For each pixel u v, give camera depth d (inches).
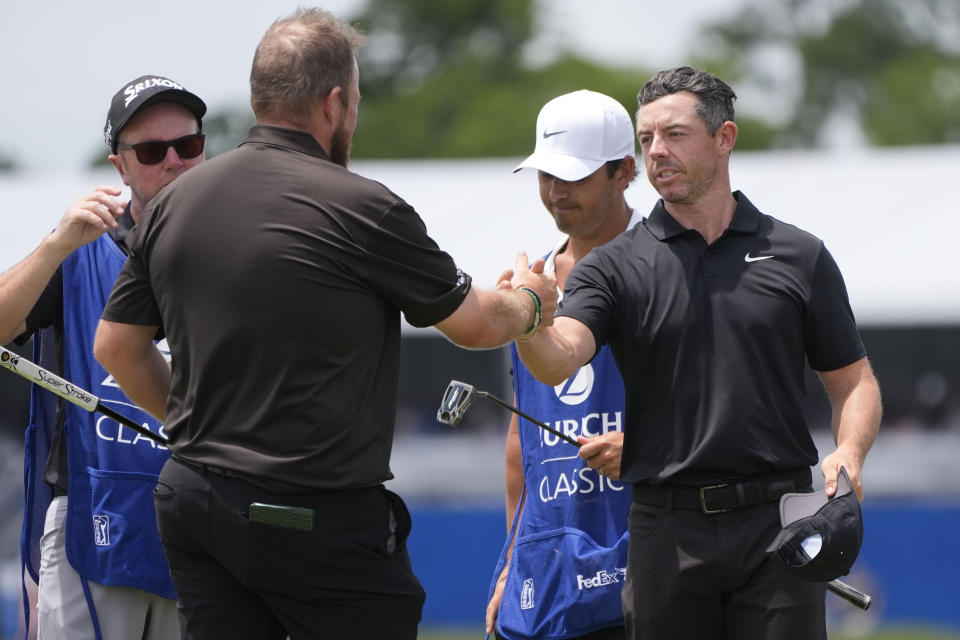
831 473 571.2
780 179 2112.5
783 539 547.2
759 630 577.6
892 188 2050.9
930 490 1855.3
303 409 495.2
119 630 666.2
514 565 697.0
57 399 676.1
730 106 608.7
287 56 516.7
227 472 499.2
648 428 597.3
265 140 517.7
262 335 494.6
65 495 669.9
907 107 5595.5
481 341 533.6
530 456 694.5
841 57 5728.3
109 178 2180.1
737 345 585.9
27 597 700.0
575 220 700.0
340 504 502.9
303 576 502.6
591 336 591.8
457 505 1822.1
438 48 6171.3
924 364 1931.6
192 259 504.1
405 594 519.2
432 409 1959.9
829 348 600.7
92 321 658.2
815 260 598.9
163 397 565.9
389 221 504.4
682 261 599.2
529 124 5447.8
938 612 1624.0
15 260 1953.7
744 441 579.2
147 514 659.4
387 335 516.7
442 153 5531.5
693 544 583.5
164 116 651.5
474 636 1569.9
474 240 1969.7
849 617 1638.8
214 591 518.3
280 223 498.9
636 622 598.2
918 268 1915.6
